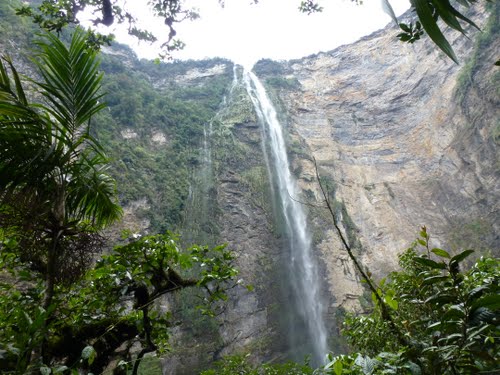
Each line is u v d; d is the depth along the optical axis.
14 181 2.42
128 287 3.46
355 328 4.07
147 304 3.38
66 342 2.93
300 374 3.83
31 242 2.63
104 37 5.68
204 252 3.72
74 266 2.90
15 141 2.38
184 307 16.80
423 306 2.42
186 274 15.98
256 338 18.95
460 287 1.68
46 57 2.63
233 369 4.52
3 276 7.43
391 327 2.36
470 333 1.50
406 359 1.87
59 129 2.54
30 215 2.48
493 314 1.45
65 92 2.65
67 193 2.88
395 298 2.65
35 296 3.03
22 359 1.92
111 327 2.99
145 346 3.47
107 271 3.35
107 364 3.11
